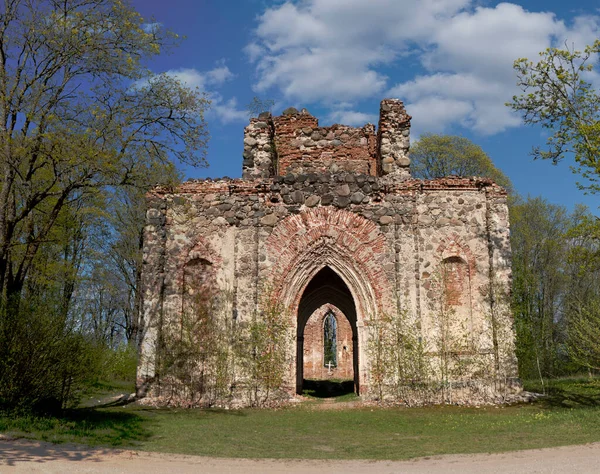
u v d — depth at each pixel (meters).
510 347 15.55
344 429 11.77
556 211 33.75
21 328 10.98
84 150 12.66
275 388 15.35
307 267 16.25
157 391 15.43
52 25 13.33
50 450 8.34
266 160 18.25
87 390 14.98
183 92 15.50
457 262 16.22
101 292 27.48
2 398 10.66
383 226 16.27
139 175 14.43
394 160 18.02
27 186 13.17
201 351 15.64
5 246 12.62
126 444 9.47
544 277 32.00
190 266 16.34
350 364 31.80
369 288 15.92
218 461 8.37
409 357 15.35
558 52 15.82
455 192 16.47
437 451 9.15
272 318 15.69
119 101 14.84
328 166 21.12
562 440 9.66
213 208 16.50
